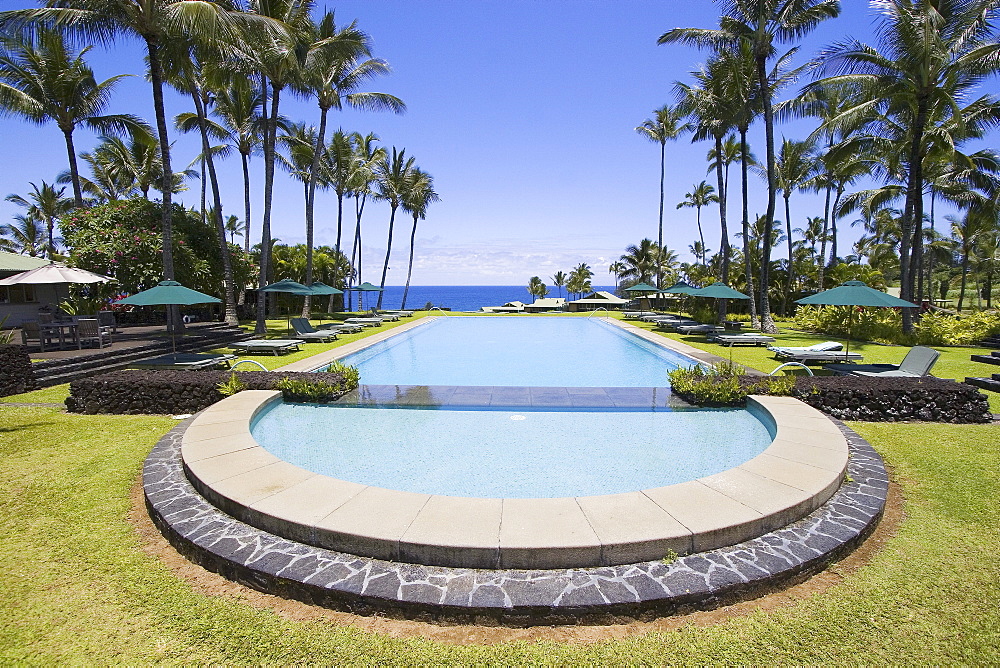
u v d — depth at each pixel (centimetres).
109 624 317
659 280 3678
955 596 336
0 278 2027
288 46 1669
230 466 508
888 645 293
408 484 551
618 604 313
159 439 668
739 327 2320
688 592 321
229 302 2088
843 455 544
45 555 397
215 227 2350
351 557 366
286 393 867
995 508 469
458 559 350
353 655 289
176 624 317
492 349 1798
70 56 1922
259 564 355
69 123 1959
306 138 2972
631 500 424
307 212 2411
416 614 317
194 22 1225
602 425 766
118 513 470
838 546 380
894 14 1588
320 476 480
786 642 296
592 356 1616
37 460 602
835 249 3484
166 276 1432
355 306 6406
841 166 2438
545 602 312
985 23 1541
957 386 777
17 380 952
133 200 2061
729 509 406
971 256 4319
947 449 630
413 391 943
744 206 2202
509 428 752
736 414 816
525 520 387
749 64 2075
